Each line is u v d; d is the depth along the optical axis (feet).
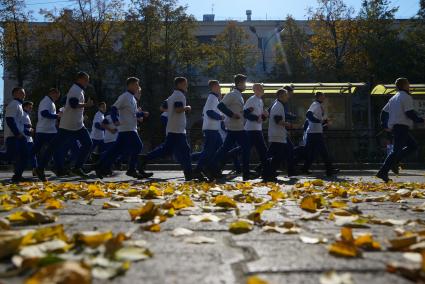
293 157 39.40
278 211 14.10
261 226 10.89
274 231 10.10
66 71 115.03
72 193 17.93
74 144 45.24
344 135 59.11
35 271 6.09
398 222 11.28
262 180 31.76
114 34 121.70
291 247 8.49
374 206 15.89
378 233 10.00
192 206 14.84
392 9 113.80
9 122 32.42
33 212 11.16
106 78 118.52
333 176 40.01
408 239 8.10
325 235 9.79
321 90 58.95
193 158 40.19
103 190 20.81
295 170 41.11
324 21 113.09
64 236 7.97
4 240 6.99
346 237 8.73
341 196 19.38
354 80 114.11
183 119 31.19
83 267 5.94
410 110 29.68
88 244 7.75
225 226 10.84
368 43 110.52
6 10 109.29
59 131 31.58
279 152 31.81
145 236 9.51
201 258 7.55
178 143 31.12
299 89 58.03
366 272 6.66
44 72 114.01
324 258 7.57
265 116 31.71
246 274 6.60
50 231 8.01
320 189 22.31
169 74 116.37
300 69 121.80
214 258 7.55
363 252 8.00
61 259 6.11
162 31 118.11
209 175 31.83
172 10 115.34
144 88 114.11
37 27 117.50
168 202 13.97
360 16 113.60
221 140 33.27
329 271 6.72
